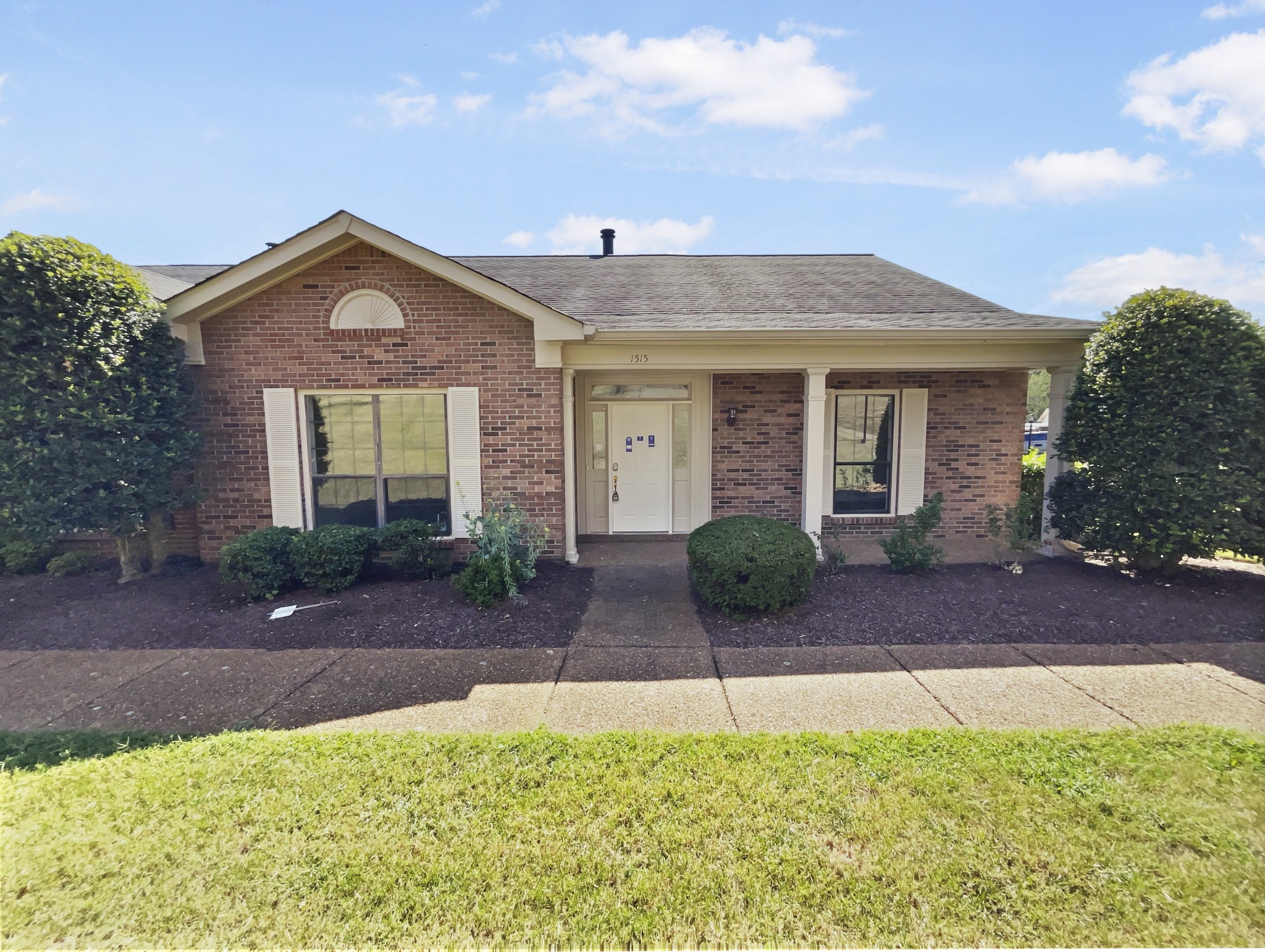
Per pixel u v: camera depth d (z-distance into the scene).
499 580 6.14
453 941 2.13
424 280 7.38
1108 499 6.94
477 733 3.75
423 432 7.66
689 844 2.58
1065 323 7.57
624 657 4.93
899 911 2.24
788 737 3.47
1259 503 6.11
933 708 4.03
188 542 8.02
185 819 2.76
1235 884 2.34
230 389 7.48
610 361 7.61
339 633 5.43
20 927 2.19
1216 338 6.14
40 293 5.93
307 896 2.33
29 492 5.93
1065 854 2.50
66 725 3.90
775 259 12.04
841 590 6.48
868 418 9.17
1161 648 4.98
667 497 9.41
